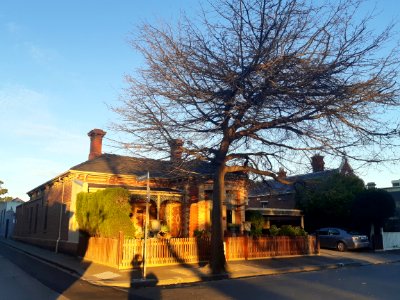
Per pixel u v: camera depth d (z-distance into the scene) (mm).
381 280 13859
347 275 15328
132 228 17203
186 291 11805
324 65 12836
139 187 22531
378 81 13000
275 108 13750
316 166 15617
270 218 31266
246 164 16688
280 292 11445
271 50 12984
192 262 17562
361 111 13594
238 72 13445
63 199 24016
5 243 35406
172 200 22969
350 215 28906
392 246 28422
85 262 18188
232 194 24109
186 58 13773
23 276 14523
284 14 13047
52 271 16141
